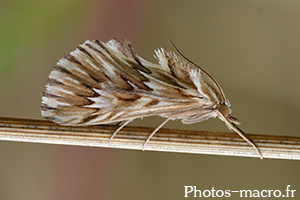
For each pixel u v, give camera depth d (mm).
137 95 83
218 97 83
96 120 83
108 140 83
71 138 83
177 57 84
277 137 84
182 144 83
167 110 83
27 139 83
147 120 94
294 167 94
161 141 83
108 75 83
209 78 83
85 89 82
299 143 83
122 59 83
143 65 83
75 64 82
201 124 94
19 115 95
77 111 83
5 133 83
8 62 95
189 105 83
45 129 83
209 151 83
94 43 83
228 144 83
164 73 83
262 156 83
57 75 82
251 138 83
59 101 82
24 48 95
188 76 83
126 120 83
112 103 83
